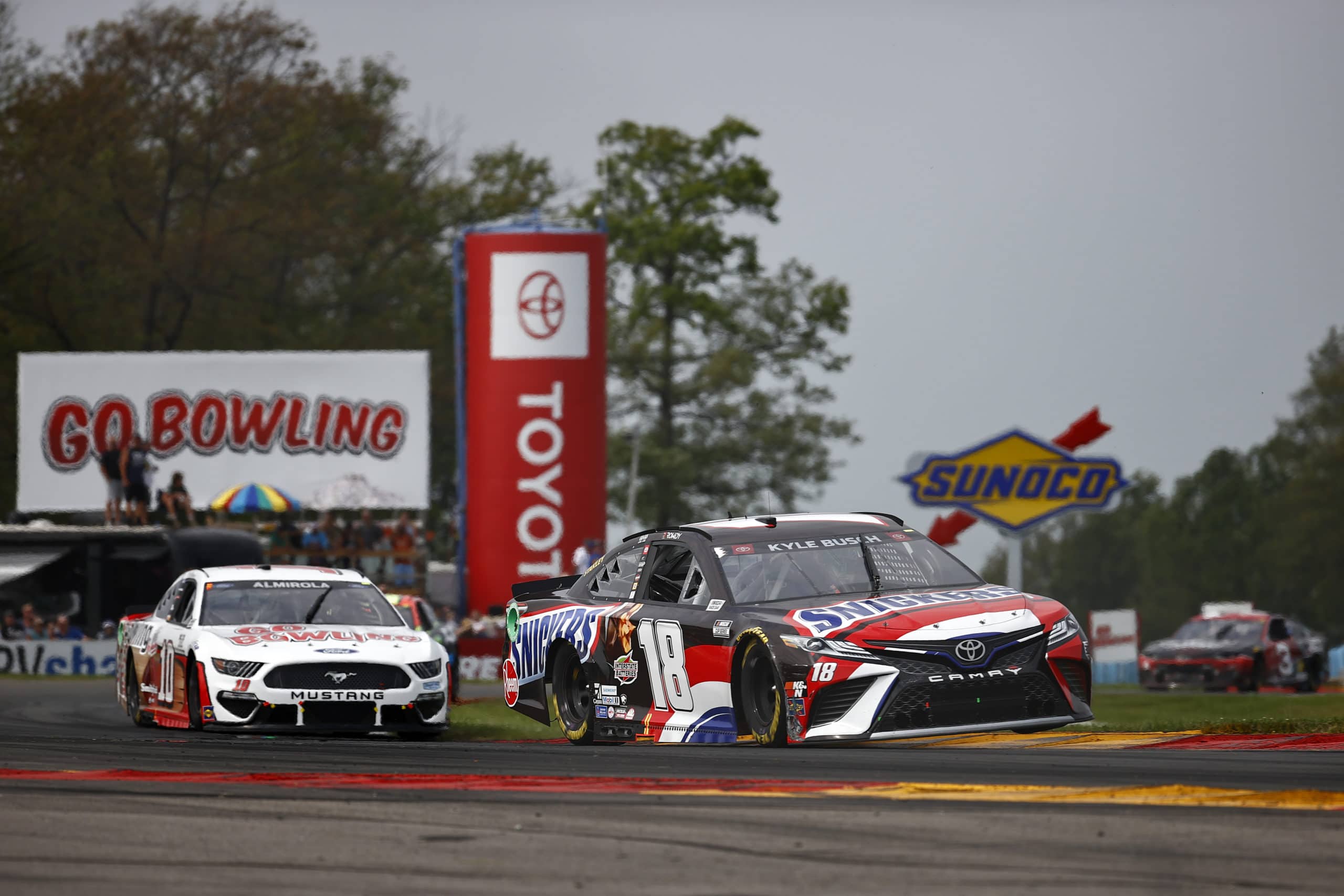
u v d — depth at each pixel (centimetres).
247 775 3216
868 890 1980
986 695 3556
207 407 15450
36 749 4147
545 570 14525
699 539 4094
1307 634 13288
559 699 4438
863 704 3509
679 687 3934
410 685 5081
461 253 15088
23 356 15462
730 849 2248
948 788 2794
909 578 3969
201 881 2086
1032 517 6869
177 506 15012
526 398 14562
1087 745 3866
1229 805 2588
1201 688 12450
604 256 14788
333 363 15412
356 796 2841
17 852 2297
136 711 5738
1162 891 1956
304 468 15388
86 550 13088
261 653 5003
